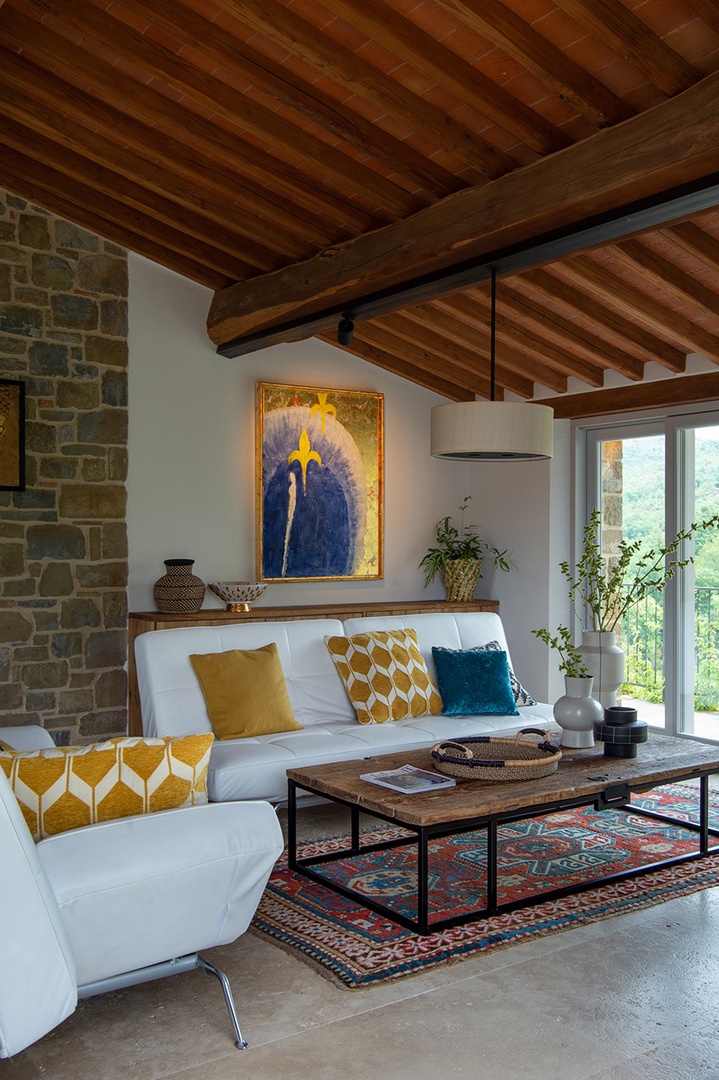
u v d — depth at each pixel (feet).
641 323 17.62
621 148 10.84
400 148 13.04
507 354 19.69
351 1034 8.02
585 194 11.26
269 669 14.38
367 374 21.53
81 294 17.80
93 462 17.88
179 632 14.30
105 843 7.23
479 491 22.65
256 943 9.91
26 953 6.50
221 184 14.80
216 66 12.44
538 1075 7.38
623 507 20.34
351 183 13.69
